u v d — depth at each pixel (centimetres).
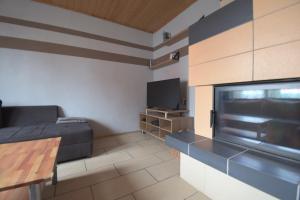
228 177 127
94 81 330
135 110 384
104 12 311
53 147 140
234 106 151
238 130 147
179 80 286
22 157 119
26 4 266
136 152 251
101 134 341
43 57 281
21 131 212
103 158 228
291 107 113
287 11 104
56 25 291
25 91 270
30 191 94
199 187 154
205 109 173
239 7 132
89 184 162
